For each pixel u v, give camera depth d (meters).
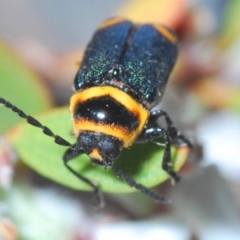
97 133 0.05
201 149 0.06
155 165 0.05
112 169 0.05
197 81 0.07
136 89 0.06
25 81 0.06
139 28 0.06
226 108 0.07
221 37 0.07
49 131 0.05
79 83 0.06
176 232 0.06
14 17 0.08
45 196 0.06
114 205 0.06
